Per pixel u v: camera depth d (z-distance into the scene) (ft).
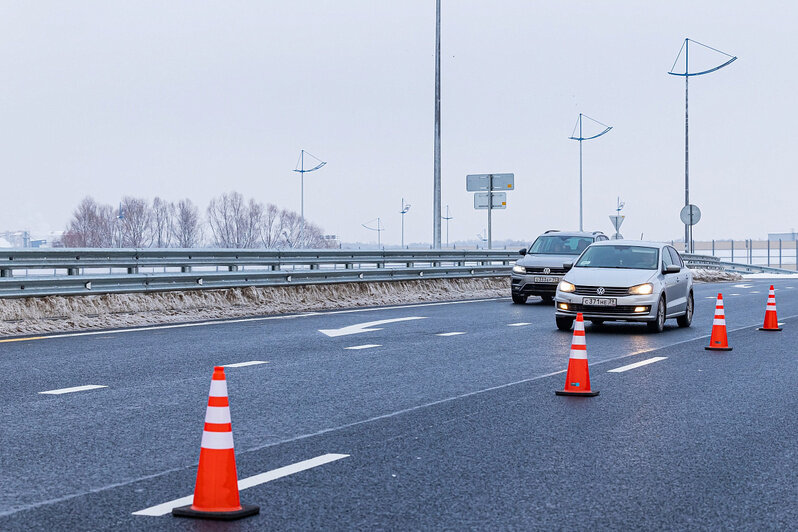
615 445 26.14
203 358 44.29
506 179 126.62
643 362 45.39
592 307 59.82
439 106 107.86
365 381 38.11
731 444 26.35
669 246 66.85
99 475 22.35
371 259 88.48
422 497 20.56
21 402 32.22
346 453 24.95
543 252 87.81
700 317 74.23
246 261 74.59
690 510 19.63
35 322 56.18
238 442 26.30
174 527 18.19
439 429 28.35
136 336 53.31
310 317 67.67
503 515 19.21
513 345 51.75
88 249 60.59
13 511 19.22
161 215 359.87
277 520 18.74
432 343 52.26
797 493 21.04
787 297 99.91
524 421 29.73
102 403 32.17
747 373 41.57
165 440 26.37
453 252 101.09
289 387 36.35
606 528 18.37
